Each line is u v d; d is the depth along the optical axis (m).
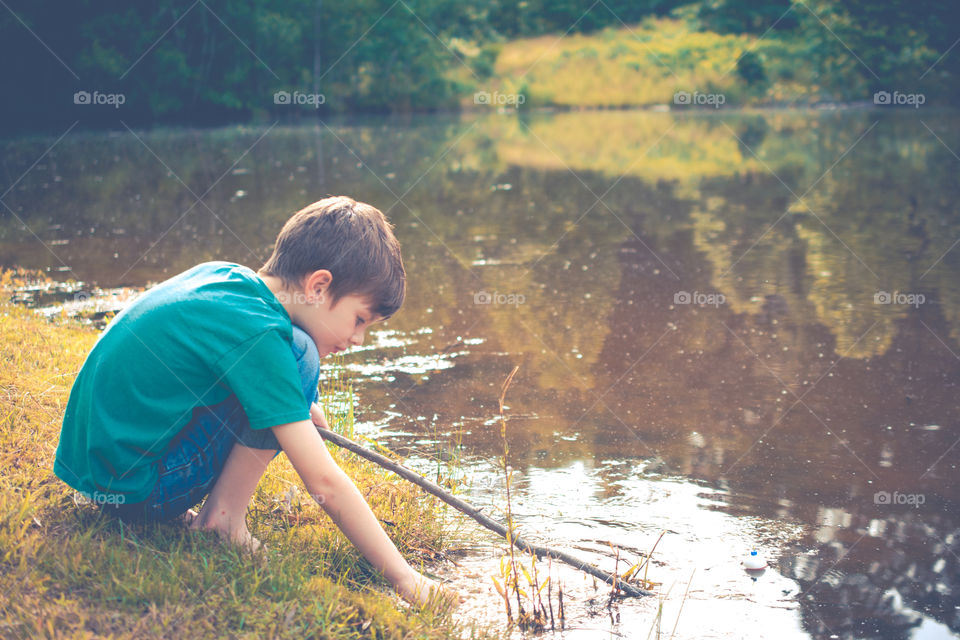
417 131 18.27
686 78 25.02
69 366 3.12
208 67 21.48
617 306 4.99
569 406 3.48
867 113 20.16
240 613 1.77
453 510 2.63
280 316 1.92
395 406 3.46
